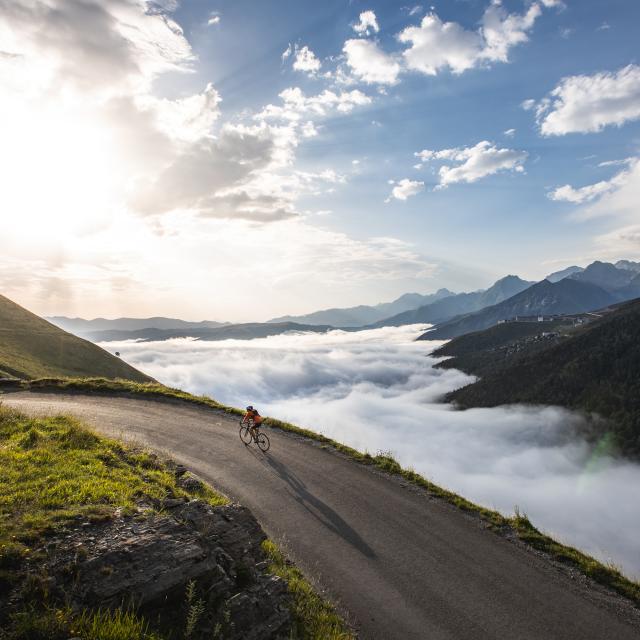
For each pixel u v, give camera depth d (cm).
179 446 2273
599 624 1130
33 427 1762
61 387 3591
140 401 3250
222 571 923
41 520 940
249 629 843
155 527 977
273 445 2420
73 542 872
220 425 2734
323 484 1923
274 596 973
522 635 1077
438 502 1814
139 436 2372
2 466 1277
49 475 1235
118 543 884
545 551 1477
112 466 1471
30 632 645
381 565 1339
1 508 995
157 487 1358
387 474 2095
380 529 1560
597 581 1322
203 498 1481
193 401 3306
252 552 1131
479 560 1398
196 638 758
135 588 775
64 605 709
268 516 1595
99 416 2722
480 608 1167
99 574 785
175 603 816
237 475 1950
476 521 1664
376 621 1094
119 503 1121
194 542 940
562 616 1153
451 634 1067
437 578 1291
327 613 1062
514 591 1248
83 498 1113
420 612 1140
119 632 679
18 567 772
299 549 1394
